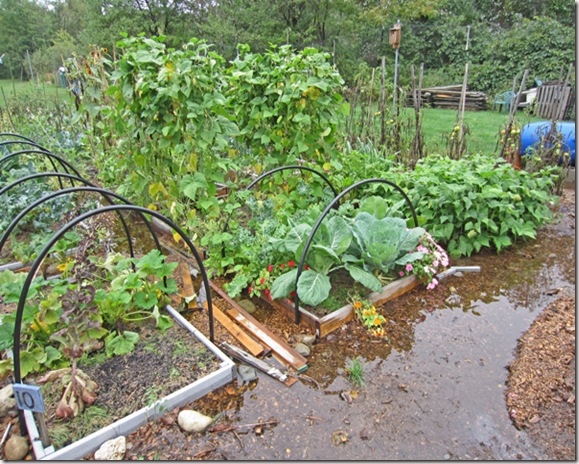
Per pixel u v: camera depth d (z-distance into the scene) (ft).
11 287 7.67
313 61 11.71
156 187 11.17
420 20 56.03
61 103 29.04
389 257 9.59
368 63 54.85
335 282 9.89
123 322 8.23
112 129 14.75
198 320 9.02
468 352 8.07
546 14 53.47
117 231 13.83
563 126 18.79
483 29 50.88
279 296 8.50
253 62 12.71
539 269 11.50
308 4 46.60
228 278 10.72
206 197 11.09
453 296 10.14
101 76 15.33
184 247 12.23
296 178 12.77
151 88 10.10
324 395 7.01
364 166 14.55
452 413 6.61
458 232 12.56
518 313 9.41
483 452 5.93
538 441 6.07
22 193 12.71
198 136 10.37
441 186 12.05
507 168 13.62
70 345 6.67
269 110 12.47
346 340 8.44
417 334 8.64
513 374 7.45
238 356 7.83
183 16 48.11
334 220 9.66
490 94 45.03
